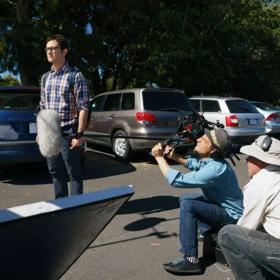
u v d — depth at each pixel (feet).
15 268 5.83
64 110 16.39
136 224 17.72
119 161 33.63
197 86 61.00
